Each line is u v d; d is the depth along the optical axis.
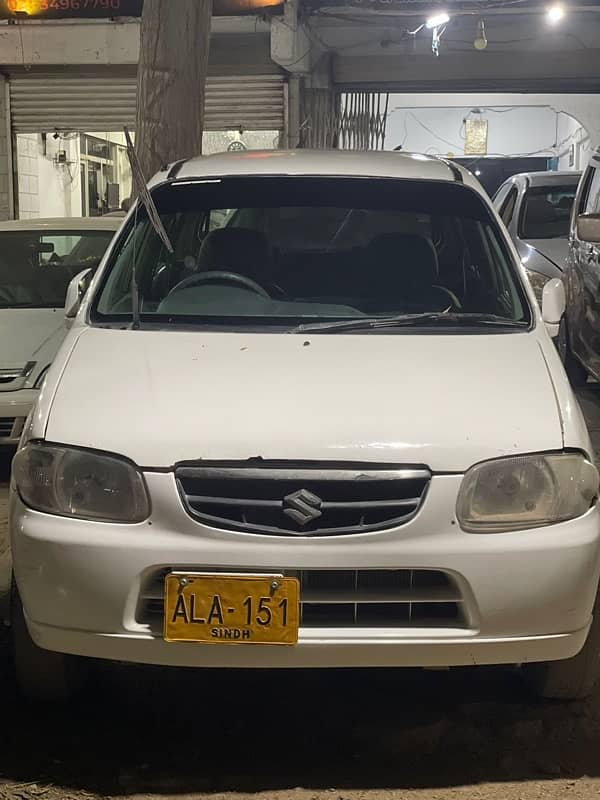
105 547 2.75
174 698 3.38
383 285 3.83
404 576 2.78
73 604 2.79
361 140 15.50
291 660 2.77
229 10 11.80
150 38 7.46
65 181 14.29
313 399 2.94
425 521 2.75
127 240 3.98
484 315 3.62
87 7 11.98
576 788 2.86
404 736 3.13
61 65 12.34
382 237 3.97
